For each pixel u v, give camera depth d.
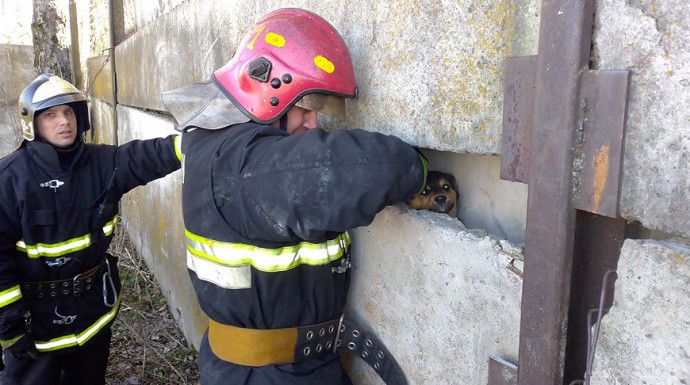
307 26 1.45
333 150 1.17
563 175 0.96
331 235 1.36
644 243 0.88
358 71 1.61
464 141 1.25
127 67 5.59
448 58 1.27
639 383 0.90
